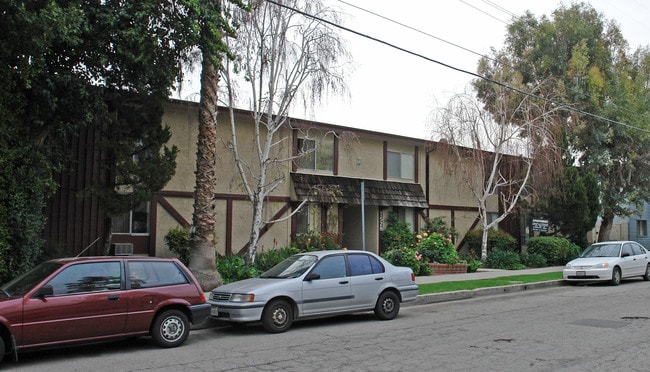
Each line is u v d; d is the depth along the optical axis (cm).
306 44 1708
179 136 1916
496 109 2420
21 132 1209
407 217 2595
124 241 1797
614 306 1337
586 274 1880
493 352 824
